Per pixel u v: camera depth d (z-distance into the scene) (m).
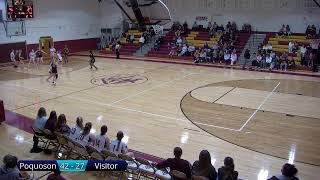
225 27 26.17
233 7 25.61
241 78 17.89
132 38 28.05
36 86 15.88
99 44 30.50
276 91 14.98
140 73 19.27
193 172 5.61
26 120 10.77
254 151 8.51
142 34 27.58
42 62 23.66
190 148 8.68
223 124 10.55
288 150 8.58
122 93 14.52
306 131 9.96
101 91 14.88
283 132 9.88
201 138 9.38
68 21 28.08
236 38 24.28
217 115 11.48
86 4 29.62
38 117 8.10
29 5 24.52
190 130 10.01
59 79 17.55
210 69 20.78
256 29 25.12
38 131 7.97
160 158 8.05
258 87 15.76
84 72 19.61
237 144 8.95
